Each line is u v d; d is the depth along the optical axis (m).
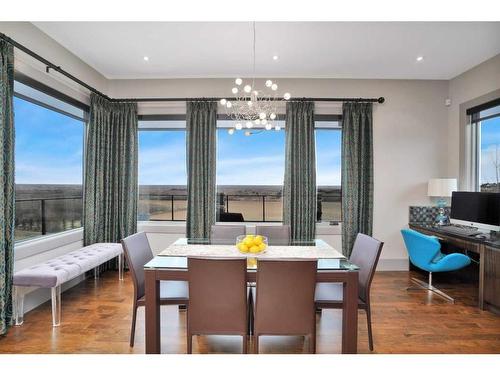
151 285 2.12
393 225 4.49
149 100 4.38
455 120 4.35
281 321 1.94
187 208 4.34
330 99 4.33
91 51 3.62
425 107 4.49
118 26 3.06
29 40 2.98
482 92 3.90
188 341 1.96
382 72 4.23
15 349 2.25
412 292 3.56
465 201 3.74
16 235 3.12
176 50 3.58
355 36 3.23
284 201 4.36
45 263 2.95
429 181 4.25
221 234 3.32
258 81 4.42
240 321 1.94
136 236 2.64
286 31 3.14
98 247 3.68
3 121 2.48
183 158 4.70
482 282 3.07
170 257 2.38
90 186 3.97
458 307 3.11
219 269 1.90
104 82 4.39
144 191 4.74
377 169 4.49
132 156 4.39
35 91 3.23
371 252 2.40
